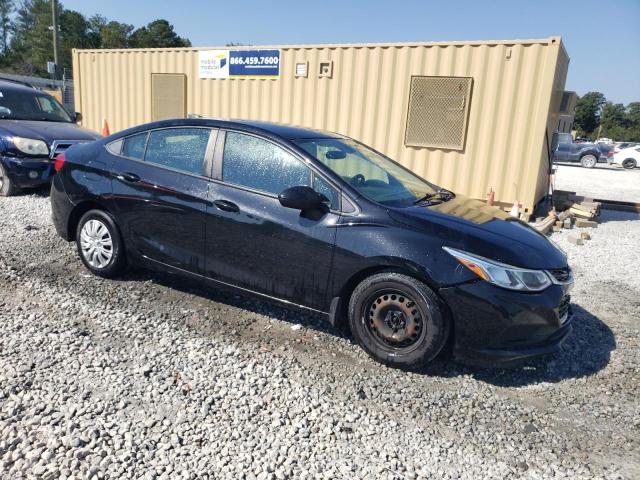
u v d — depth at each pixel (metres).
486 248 3.43
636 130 90.31
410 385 3.42
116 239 4.69
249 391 3.20
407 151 9.23
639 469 2.75
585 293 5.51
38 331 3.79
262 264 3.96
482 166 8.71
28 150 7.80
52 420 2.80
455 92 8.62
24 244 5.73
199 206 4.15
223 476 2.48
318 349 3.82
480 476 2.62
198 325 4.07
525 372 3.71
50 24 81.38
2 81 9.59
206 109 11.14
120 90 12.24
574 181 19.78
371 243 3.55
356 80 9.43
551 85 7.97
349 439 2.84
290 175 3.93
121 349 3.61
